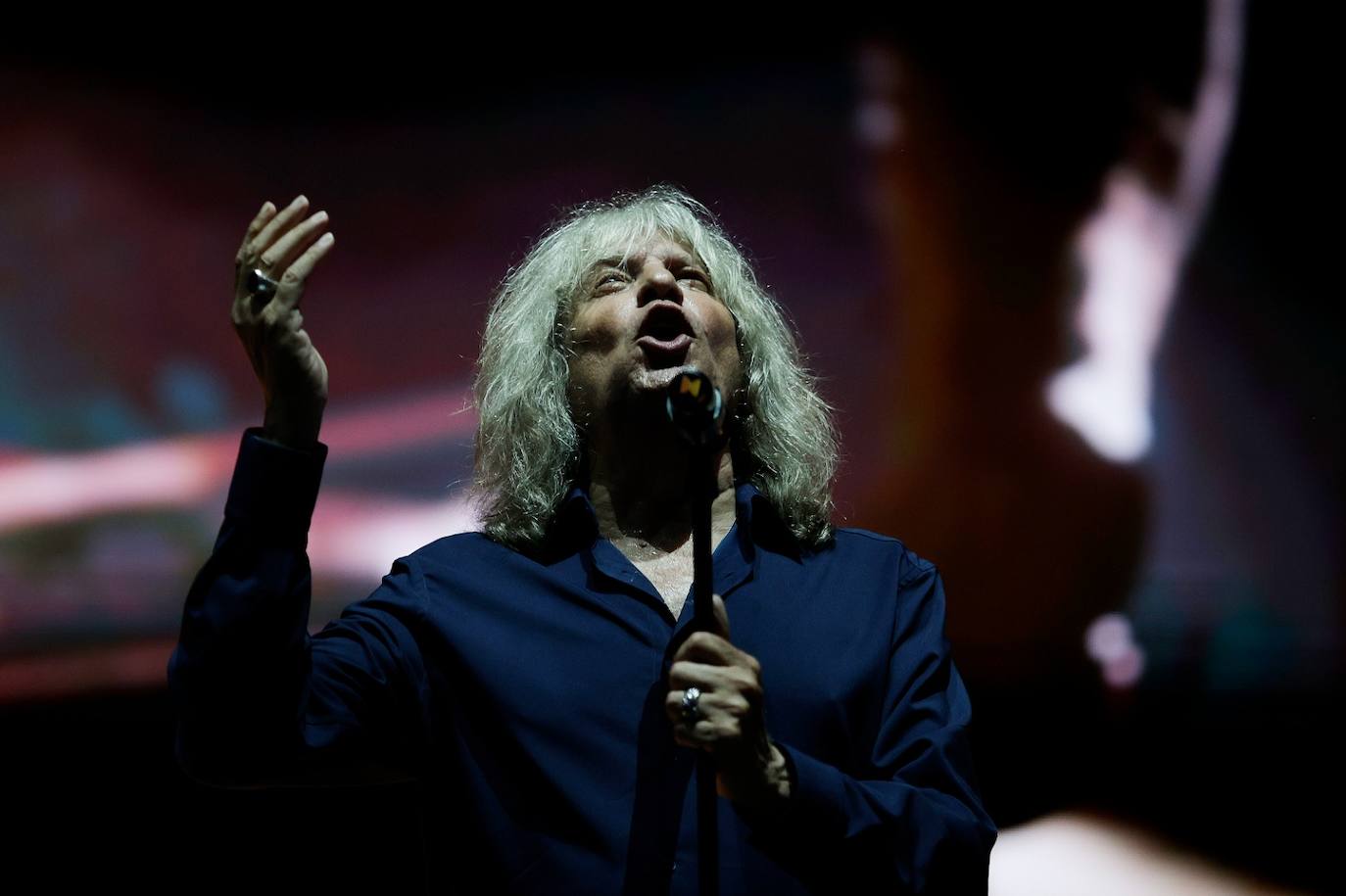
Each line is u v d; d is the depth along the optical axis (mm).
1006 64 22516
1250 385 21938
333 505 21062
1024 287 22188
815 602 6230
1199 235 22328
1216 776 18438
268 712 5484
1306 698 19828
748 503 6594
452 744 5980
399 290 22031
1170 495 21703
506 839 5711
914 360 22109
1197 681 20297
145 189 21891
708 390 5117
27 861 15641
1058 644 21000
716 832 5199
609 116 22562
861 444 21750
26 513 20469
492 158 22438
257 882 15422
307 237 5836
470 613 6164
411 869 15367
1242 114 22375
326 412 21375
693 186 22438
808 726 5816
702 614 5094
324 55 22438
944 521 21375
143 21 22000
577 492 6629
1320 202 22078
